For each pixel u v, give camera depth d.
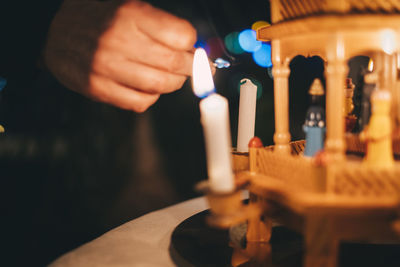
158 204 1.28
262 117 1.42
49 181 1.38
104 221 1.14
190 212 0.53
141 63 0.46
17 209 1.16
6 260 0.85
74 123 1.61
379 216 0.32
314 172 0.33
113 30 0.45
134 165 1.64
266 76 1.41
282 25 0.36
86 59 0.46
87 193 1.35
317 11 0.33
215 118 0.32
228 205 0.33
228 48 1.21
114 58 0.45
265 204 0.37
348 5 0.33
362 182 0.32
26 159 1.48
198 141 1.88
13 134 1.61
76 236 1.02
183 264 0.38
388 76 0.39
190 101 1.92
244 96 0.45
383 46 0.33
